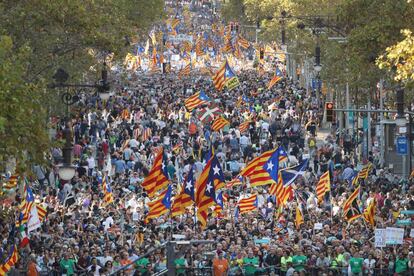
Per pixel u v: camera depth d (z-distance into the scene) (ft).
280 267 263.90
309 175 410.93
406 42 306.35
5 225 300.61
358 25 386.73
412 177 396.98
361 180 394.52
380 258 268.21
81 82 512.63
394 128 499.51
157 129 510.99
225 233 294.05
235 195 362.12
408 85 316.40
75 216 322.55
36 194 359.05
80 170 392.06
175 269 239.30
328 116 376.89
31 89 244.42
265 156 314.35
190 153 450.30
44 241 283.59
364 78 472.85
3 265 249.96
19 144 233.35
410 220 315.99
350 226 308.19
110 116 548.72
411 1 355.97
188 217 313.73
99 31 369.71
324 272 263.29
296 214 307.99
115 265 255.29
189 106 542.98
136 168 422.82
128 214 321.52
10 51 271.90
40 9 335.47
